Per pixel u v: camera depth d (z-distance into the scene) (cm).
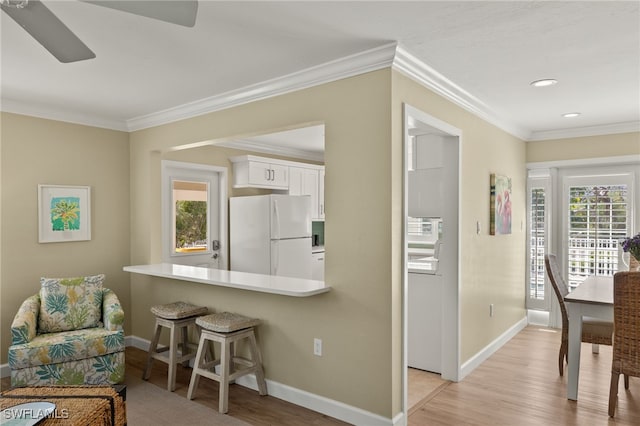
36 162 365
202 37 228
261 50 246
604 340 309
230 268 532
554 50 247
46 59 256
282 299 302
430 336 358
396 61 247
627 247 304
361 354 262
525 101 357
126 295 425
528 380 336
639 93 332
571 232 485
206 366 307
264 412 281
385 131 250
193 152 482
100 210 407
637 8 196
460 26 217
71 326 332
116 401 202
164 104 359
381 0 190
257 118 316
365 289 259
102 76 288
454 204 333
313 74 276
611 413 271
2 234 346
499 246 425
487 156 395
